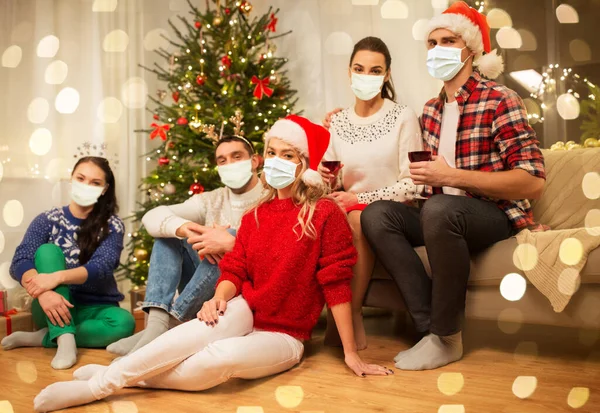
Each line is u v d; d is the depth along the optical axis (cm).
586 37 340
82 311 253
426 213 197
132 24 413
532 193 202
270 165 204
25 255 251
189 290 222
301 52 418
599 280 191
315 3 411
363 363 194
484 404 161
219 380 175
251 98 354
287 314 198
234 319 187
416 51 368
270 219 205
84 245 258
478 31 219
